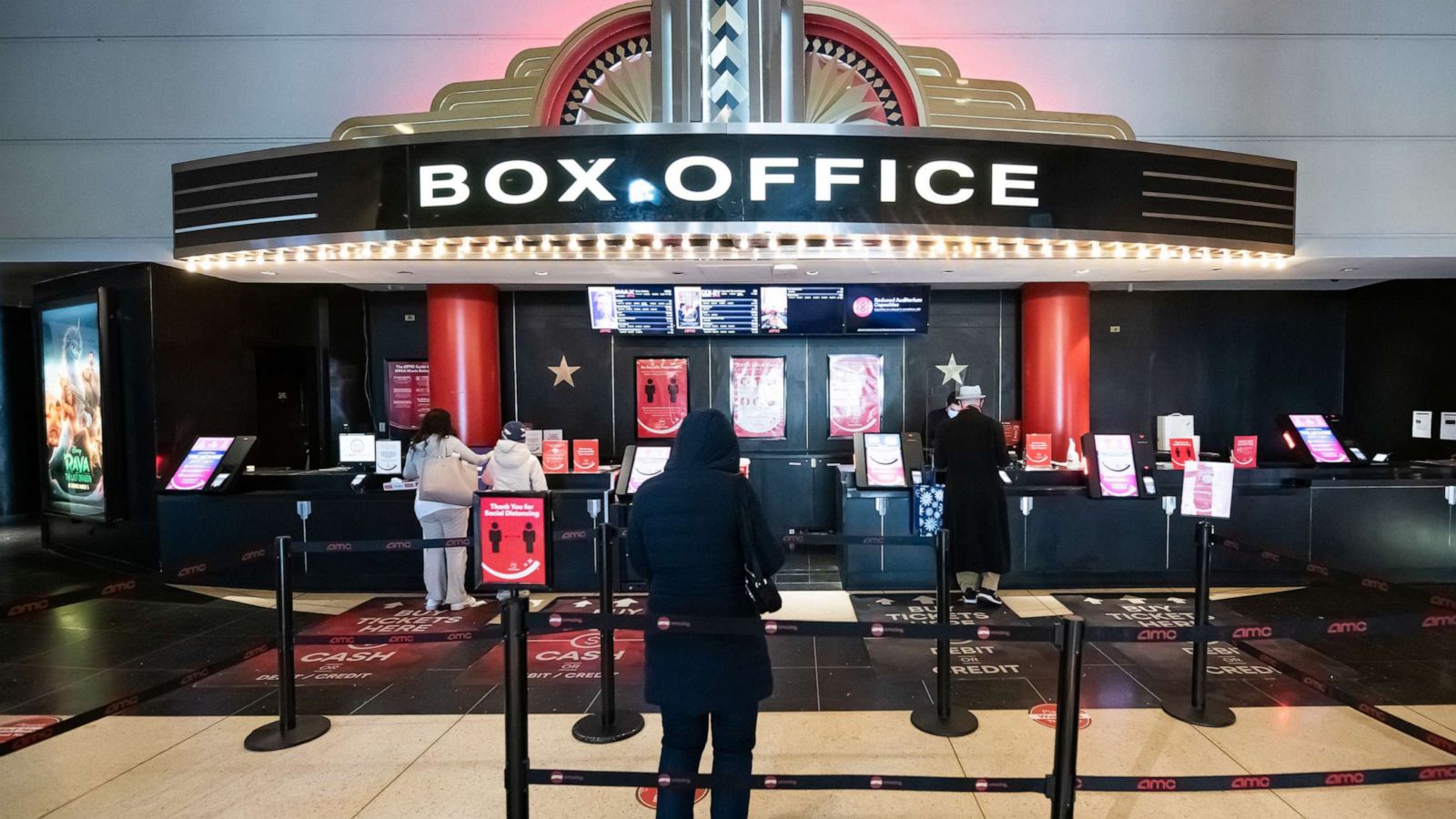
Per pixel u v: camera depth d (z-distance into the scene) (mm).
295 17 6039
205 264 5934
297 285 7691
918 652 4297
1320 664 4055
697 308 7766
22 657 4398
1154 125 6016
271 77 6059
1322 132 5969
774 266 6051
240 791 2793
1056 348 7449
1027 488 5812
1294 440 6891
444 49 6039
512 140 4758
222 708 3586
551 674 4004
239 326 6941
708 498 2305
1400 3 5938
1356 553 5727
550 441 6172
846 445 8430
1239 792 2754
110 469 6184
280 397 7859
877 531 5789
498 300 8180
